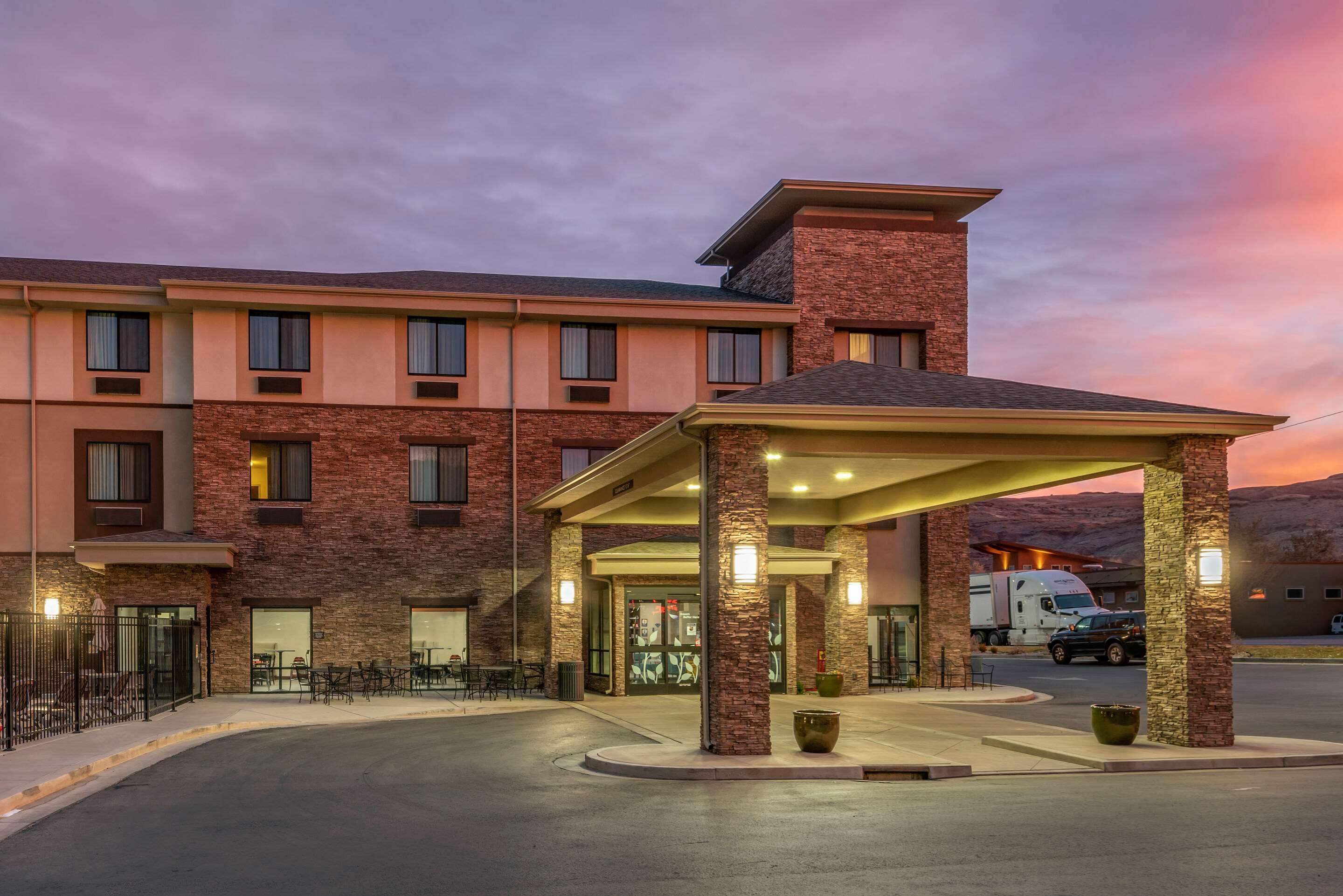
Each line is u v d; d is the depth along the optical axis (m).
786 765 15.61
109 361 31.48
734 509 17.00
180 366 31.73
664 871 9.62
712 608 17.20
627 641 28.94
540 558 32.06
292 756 17.78
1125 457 18.23
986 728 20.97
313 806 13.16
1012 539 197.00
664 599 29.27
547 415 32.38
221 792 14.31
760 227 35.25
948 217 34.28
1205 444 18.11
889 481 24.22
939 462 21.08
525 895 8.87
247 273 33.81
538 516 32.12
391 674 29.61
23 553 30.61
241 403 30.98
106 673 23.98
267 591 30.64
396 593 31.31
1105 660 44.28
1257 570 64.94
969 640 32.69
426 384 31.80
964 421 16.95
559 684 28.05
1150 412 17.45
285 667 30.75
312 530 31.05
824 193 32.16
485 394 32.22
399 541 31.47
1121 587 66.00
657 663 29.09
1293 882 9.09
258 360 31.25
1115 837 10.85
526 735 20.44
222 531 30.55
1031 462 20.14
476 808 12.89
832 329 32.84
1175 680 18.03
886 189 32.28
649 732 20.44
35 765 15.70
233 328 31.12
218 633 30.28
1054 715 24.61
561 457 32.38
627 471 21.72
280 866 10.02
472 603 31.59
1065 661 45.41
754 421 16.80
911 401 17.45
